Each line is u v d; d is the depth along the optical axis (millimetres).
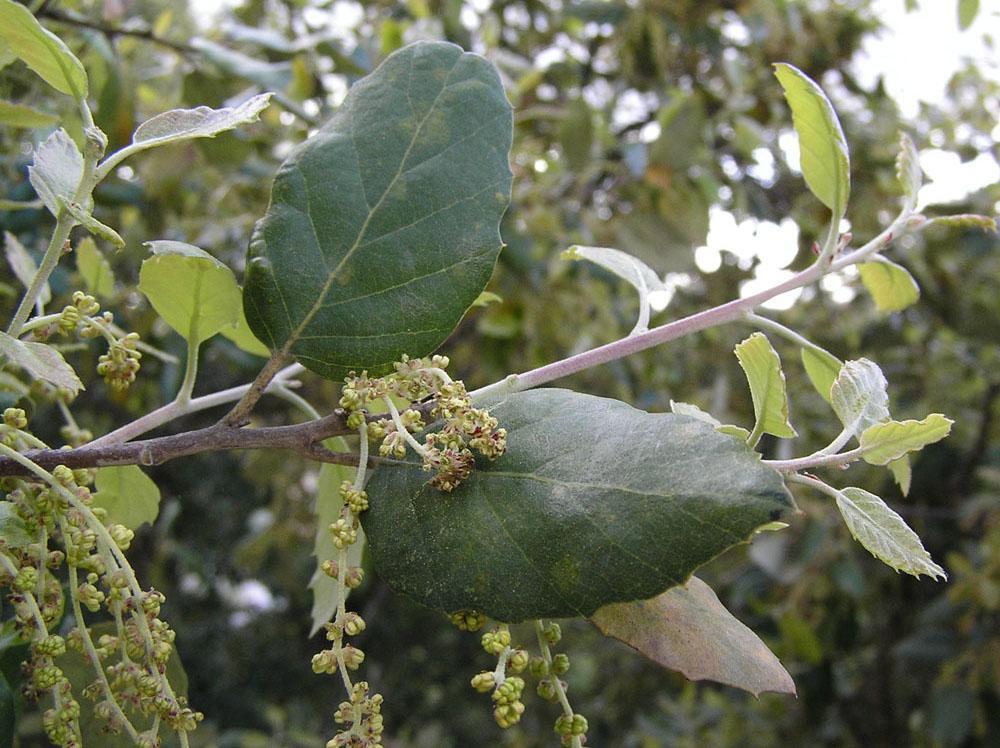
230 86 318
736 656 121
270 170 383
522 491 122
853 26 553
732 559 575
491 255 135
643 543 113
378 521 127
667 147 423
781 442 350
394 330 134
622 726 747
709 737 642
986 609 478
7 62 154
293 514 527
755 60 558
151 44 369
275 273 135
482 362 464
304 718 880
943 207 511
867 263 167
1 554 125
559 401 128
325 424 132
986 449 550
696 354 576
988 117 585
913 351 587
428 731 867
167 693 122
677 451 116
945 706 467
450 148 137
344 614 122
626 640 121
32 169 124
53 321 132
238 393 156
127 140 286
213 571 851
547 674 122
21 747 544
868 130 535
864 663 608
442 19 466
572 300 452
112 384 137
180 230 354
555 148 488
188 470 754
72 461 130
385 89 140
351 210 135
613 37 520
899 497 566
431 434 126
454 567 121
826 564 468
